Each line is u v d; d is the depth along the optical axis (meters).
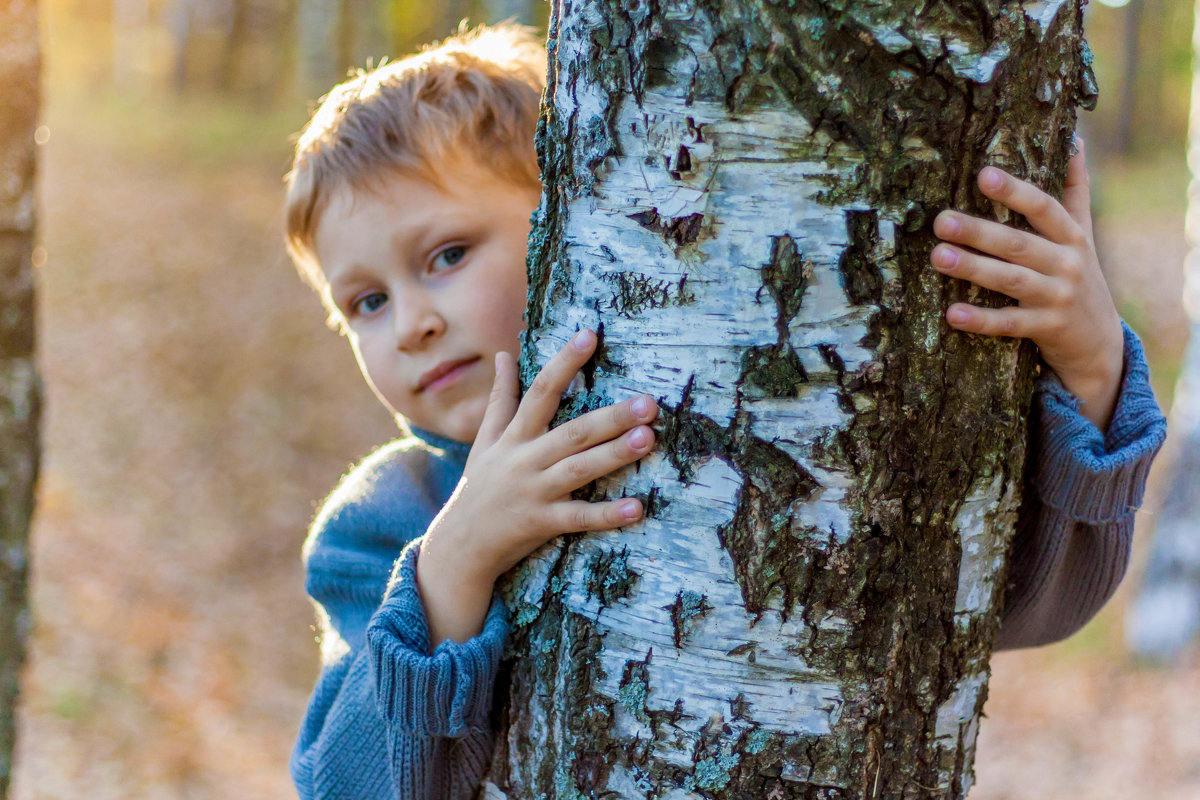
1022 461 1.11
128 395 8.72
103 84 19.86
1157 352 10.59
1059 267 1.02
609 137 1.00
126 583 6.31
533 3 11.74
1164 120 21.72
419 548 1.24
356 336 1.56
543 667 1.13
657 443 1.02
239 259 11.35
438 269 1.50
